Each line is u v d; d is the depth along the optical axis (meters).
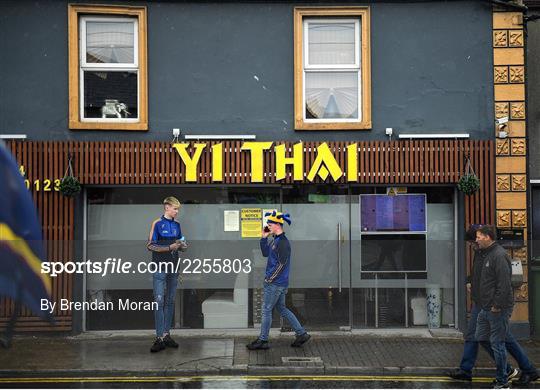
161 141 10.44
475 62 10.55
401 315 10.73
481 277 7.67
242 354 9.02
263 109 10.53
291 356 8.93
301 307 10.71
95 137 10.38
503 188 10.36
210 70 10.55
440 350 9.38
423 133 10.52
